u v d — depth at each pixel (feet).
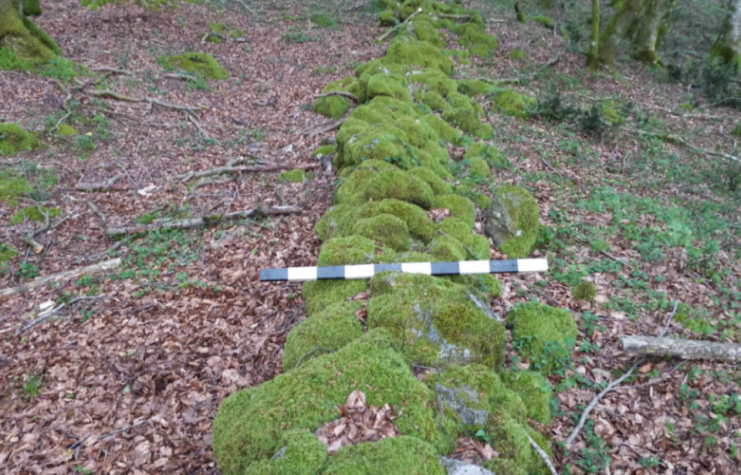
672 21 68.03
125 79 38.09
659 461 11.25
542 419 12.25
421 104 34.27
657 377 13.55
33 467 12.46
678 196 26.05
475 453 9.83
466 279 16.21
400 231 17.35
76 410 14.10
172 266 20.81
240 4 62.49
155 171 29.32
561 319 15.08
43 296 19.31
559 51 51.29
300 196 25.71
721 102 42.22
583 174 28.17
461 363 11.98
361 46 53.47
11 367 15.76
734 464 11.04
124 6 52.16
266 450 9.70
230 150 32.24
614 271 18.72
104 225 24.41
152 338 16.66
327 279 15.96
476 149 29.37
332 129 33.76
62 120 31.01
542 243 20.75
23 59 34.45
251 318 17.37
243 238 22.36
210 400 14.23
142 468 12.34
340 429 9.75
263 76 45.39
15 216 24.04
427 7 59.62
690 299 17.06
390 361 11.03
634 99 42.06
